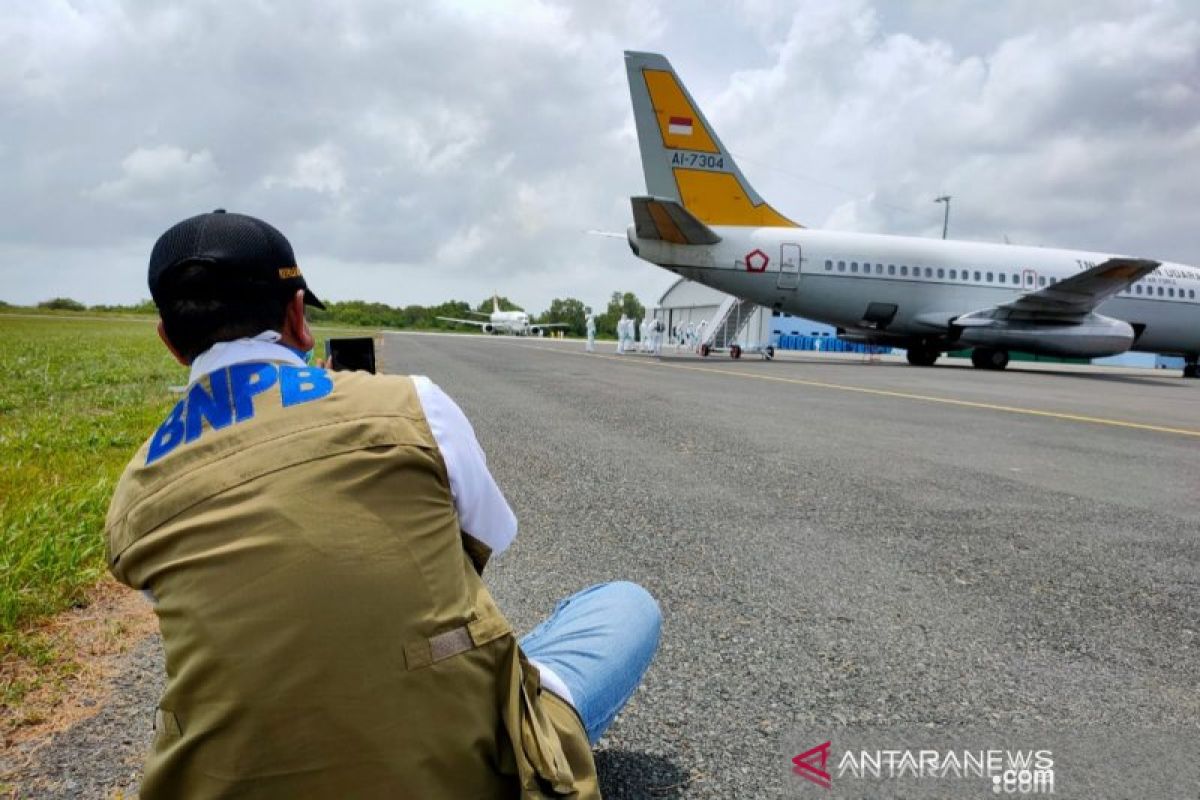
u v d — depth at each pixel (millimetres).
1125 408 10109
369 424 960
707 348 28078
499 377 13039
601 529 3773
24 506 3658
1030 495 4648
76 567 2984
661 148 19109
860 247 19719
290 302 1108
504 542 1155
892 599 2898
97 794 1707
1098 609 2826
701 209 19516
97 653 2426
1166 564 3361
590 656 1454
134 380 11531
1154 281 21391
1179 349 22578
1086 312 19141
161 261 1059
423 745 917
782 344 47000
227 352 1035
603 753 1868
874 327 20594
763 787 1739
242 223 1088
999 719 2051
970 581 3104
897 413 8703
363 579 891
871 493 4621
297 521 885
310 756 875
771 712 2068
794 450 6051
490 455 5691
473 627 987
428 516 970
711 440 6484
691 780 1762
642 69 18750
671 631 2574
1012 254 21000
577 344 39906
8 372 12508
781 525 3889
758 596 2906
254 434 942
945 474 5227
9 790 1711
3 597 2561
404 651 907
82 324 51344
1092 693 2201
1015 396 11461
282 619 868
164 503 921
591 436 6637
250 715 867
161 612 918
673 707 2088
